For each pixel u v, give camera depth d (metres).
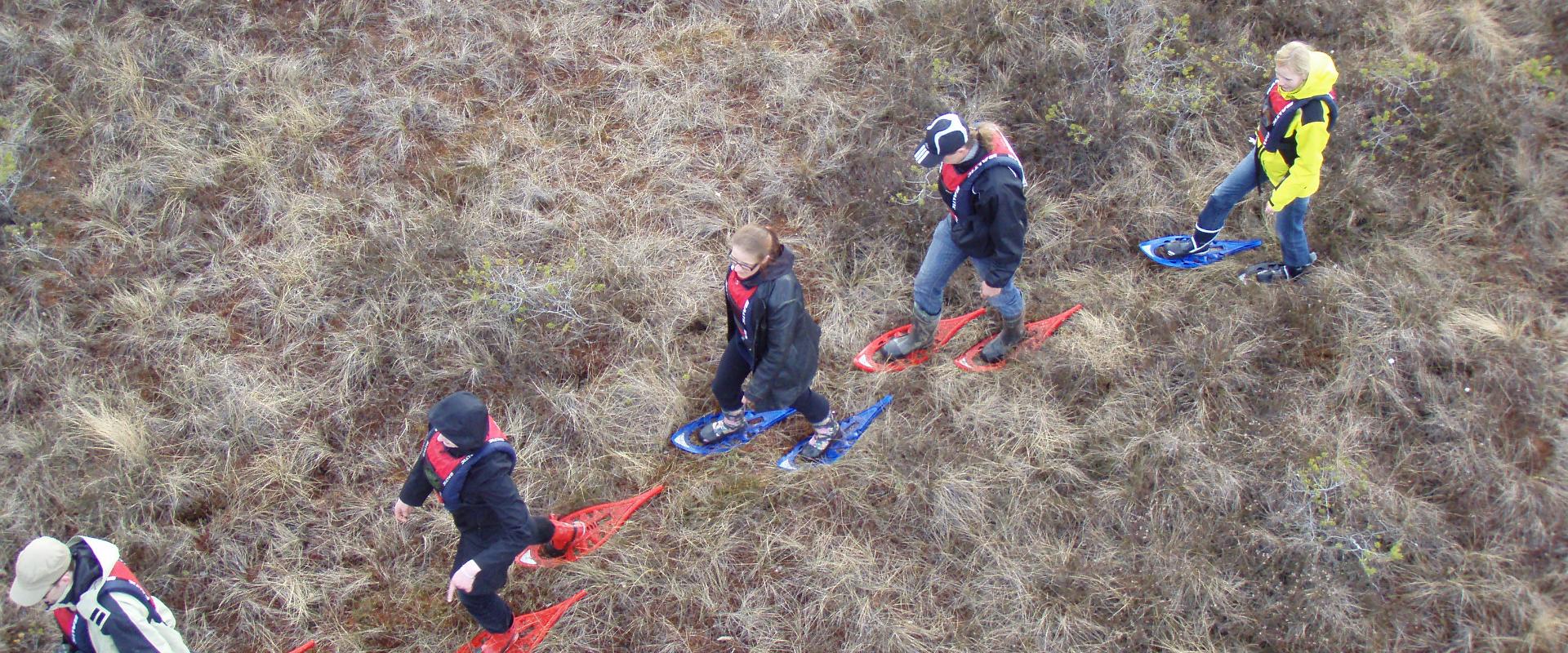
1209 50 6.22
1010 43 6.23
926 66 6.11
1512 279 5.32
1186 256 5.41
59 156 5.37
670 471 4.57
